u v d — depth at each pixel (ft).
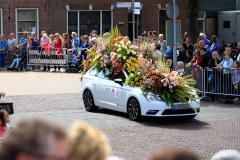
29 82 72.28
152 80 42.96
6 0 107.96
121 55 45.98
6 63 94.48
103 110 50.78
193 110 43.70
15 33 108.78
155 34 73.87
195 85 57.67
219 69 55.47
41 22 109.19
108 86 47.19
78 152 8.66
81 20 110.63
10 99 57.41
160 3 111.65
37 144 7.18
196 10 91.04
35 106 52.85
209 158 31.63
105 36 49.14
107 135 38.29
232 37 111.04
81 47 85.51
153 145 35.04
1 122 24.49
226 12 111.75
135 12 70.74
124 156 31.78
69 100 57.06
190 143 35.73
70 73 84.48
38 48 87.92
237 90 54.54
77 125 8.99
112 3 110.42
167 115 42.75
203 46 58.23
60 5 109.40
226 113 48.96
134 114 44.09
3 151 7.12
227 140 36.91
